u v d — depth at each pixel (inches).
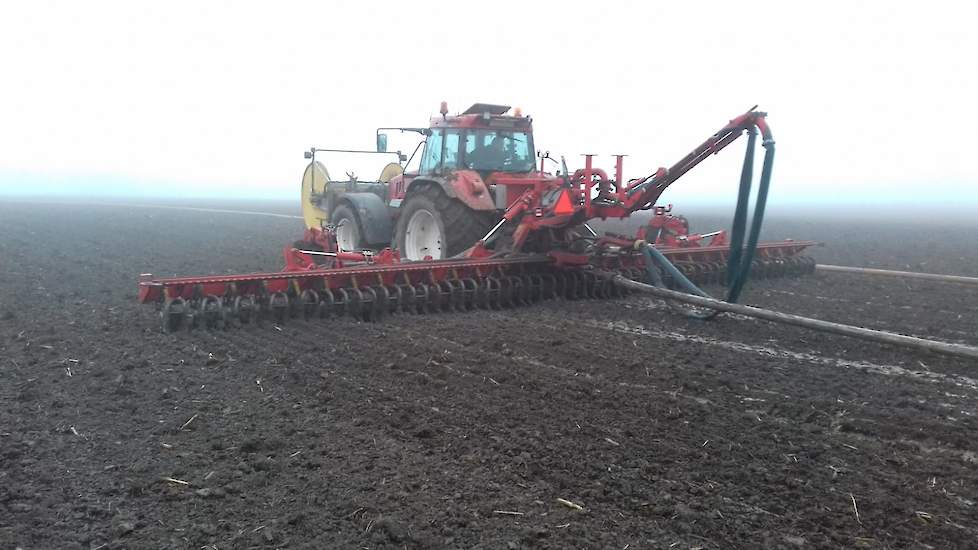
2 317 331.3
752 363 261.9
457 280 358.9
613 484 162.6
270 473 166.6
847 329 269.9
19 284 434.0
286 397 220.4
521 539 139.1
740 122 323.6
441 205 411.2
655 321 338.3
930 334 318.7
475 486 160.9
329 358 261.1
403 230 441.1
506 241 400.8
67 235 794.8
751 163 328.8
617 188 362.9
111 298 390.3
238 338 289.6
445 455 177.2
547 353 270.7
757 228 324.8
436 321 327.9
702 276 442.9
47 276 472.7
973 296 424.2
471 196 402.3
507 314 351.3
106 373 242.4
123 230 882.1
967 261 634.8
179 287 300.7
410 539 138.3
